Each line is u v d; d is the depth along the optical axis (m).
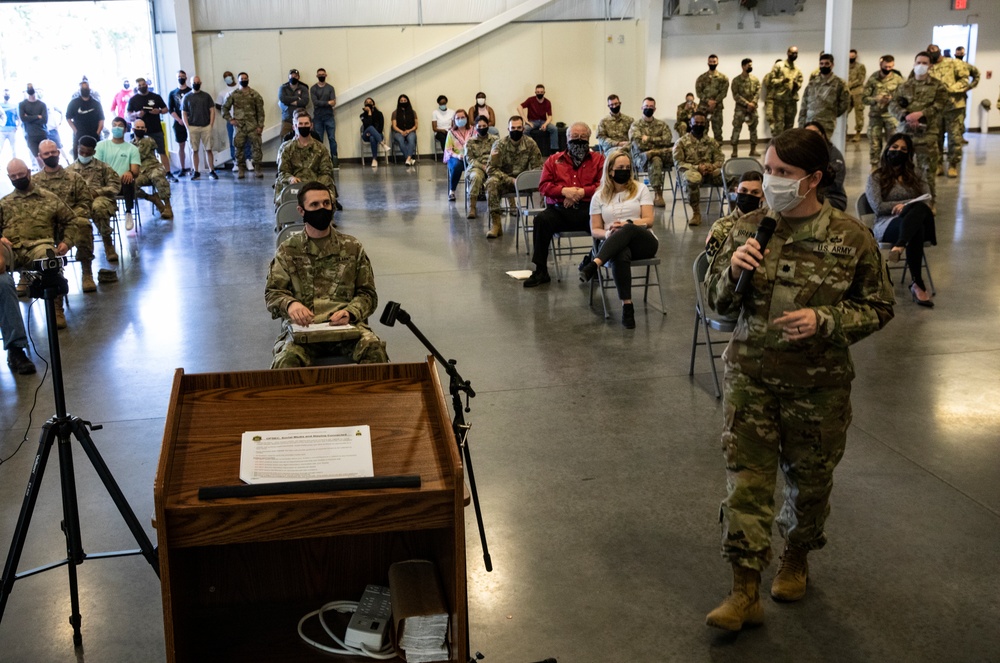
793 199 2.59
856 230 2.66
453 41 18.70
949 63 13.13
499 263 8.66
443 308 7.06
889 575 3.20
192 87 16.97
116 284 8.09
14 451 4.46
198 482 1.91
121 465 4.28
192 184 15.88
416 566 2.28
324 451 2.01
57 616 3.07
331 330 4.21
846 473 4.02
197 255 9.32
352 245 4.65
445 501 1.91
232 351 6.06
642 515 3.69
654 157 11.80
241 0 17.98
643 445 4.39
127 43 18.36
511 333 6.35
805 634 2.87
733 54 20.31
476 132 11.65
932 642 2.81
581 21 19.27
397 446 2.05
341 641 2.16
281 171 11.02
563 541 3.49
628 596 3.11
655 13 19.02
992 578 3.16
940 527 3.53
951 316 6.39
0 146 17.97
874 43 20.50
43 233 7.29
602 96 19.70
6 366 5.83
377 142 18.16
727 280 2.74
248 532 1.85
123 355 6.03
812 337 2.66
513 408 4.91
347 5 18.34
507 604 3.08
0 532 3.64
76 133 15.55
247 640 2.19
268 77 18.41
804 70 20.59
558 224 7.65
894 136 6.94
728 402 2.84
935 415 4.64
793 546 3.06
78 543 2.85
